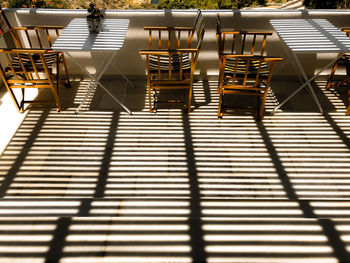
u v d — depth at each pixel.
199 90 3.66
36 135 2.94
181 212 1.75
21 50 2.66
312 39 2.84
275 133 3.01
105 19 3.26
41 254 1.34
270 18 3.37
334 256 1.35
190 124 3.12
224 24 3.42
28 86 3.03
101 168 2.59
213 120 3.18
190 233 1.43
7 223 1.43
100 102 3.43
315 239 1.40
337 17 3.36
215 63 3.71
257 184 2.47
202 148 2.82
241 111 3.30
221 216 1.73
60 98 3.47
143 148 2.81
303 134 2.99
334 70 3.44
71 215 1.72
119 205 1.77
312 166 2.63
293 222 1.47
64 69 3.75
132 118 3.19
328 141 2.91
